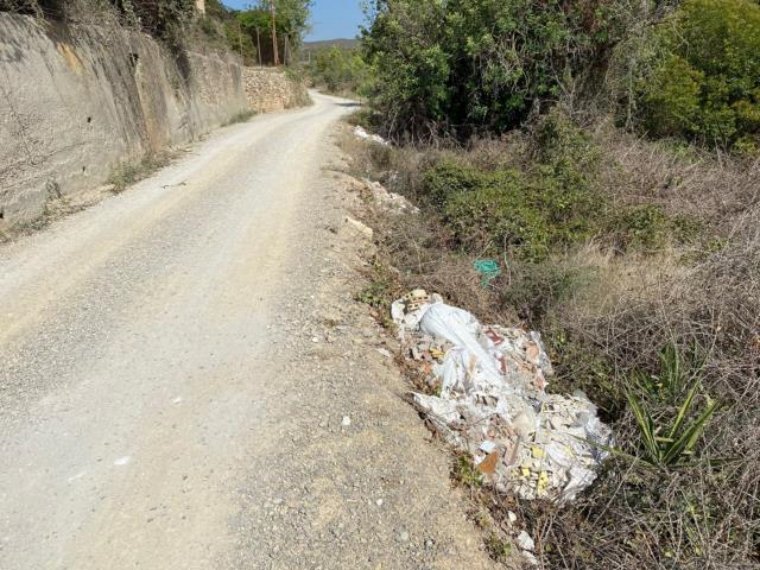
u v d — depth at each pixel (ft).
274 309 14.96
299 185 28.35
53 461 9.53
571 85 38.88
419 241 21.66
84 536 8.08
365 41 58.80
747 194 24.39
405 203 28.73
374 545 8.18
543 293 17.25
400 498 9.07
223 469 9.38
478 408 12.24
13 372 11.99
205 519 8.39
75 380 11.77
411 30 46.16
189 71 46.09
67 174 24.59
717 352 13.37
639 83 38.75
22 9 22.84
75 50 26.04
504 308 17.40
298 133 48.57
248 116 66.33
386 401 11.37
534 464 11.40
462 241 21.31
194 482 9.10
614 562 9.46
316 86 136.26
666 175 26.84
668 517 9.78
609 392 13.85
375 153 39.45
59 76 24.17
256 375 12.01
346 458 9.70
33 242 19.77
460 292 17.43
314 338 13.51
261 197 25.99
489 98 43.24
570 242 20.95
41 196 22.50
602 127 35.53
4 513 8.46
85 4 27.96
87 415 10.69
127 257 18.45
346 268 17.97
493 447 11.27
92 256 18.49
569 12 39.06
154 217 22.77
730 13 36.52
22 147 21.20
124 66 31.89
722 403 12.07
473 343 13.84
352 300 15.87
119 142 30.04
